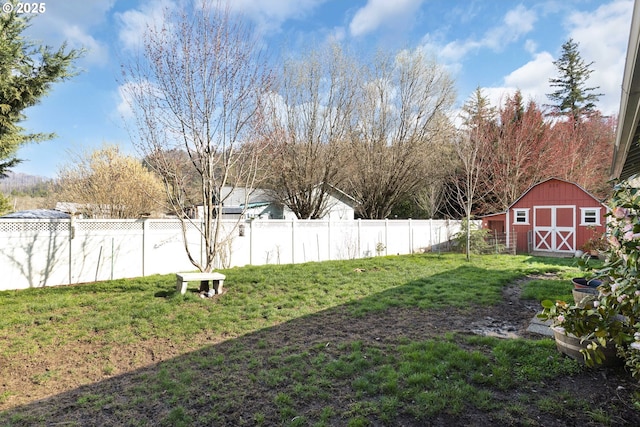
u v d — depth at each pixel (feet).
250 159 26.17
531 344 11.94
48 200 65.87
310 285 22.75
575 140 68.39
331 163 49.70
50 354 12.53
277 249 34.58
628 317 7.80
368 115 53.47
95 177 46.60
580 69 86.53
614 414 7.93
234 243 31.53
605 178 66.85
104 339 13.82
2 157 25.98
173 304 18.16
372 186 55.36
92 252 24.99
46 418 8.47
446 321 15.39
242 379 10.23
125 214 45.27
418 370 10.24
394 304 18.26
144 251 27.17
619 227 7.87
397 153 53.42
